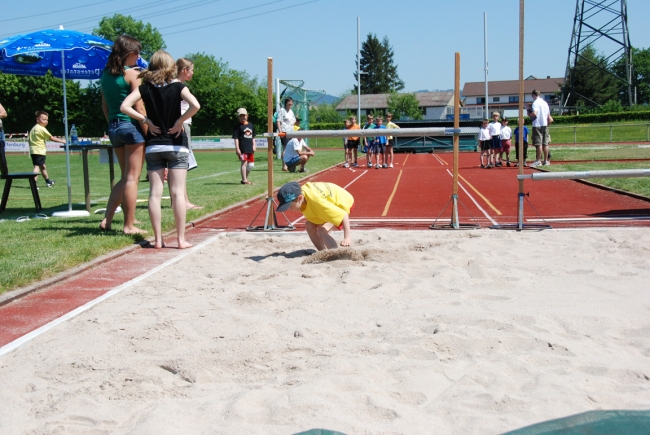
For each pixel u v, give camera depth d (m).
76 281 5.38
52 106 58.38
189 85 61.91
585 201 10.28
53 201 11.65
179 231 6.85
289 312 4.12
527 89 104.44
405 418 2.59
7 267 5.42
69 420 2.69
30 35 8.62
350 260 5.56
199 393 2.94
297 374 3.08
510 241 6.64
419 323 3.82
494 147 20.00
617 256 5.66
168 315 4.12
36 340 3.76
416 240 6.82
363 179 16.36
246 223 8.75
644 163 17.62
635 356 3.26
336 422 2.54
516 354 3.27
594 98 71.06
